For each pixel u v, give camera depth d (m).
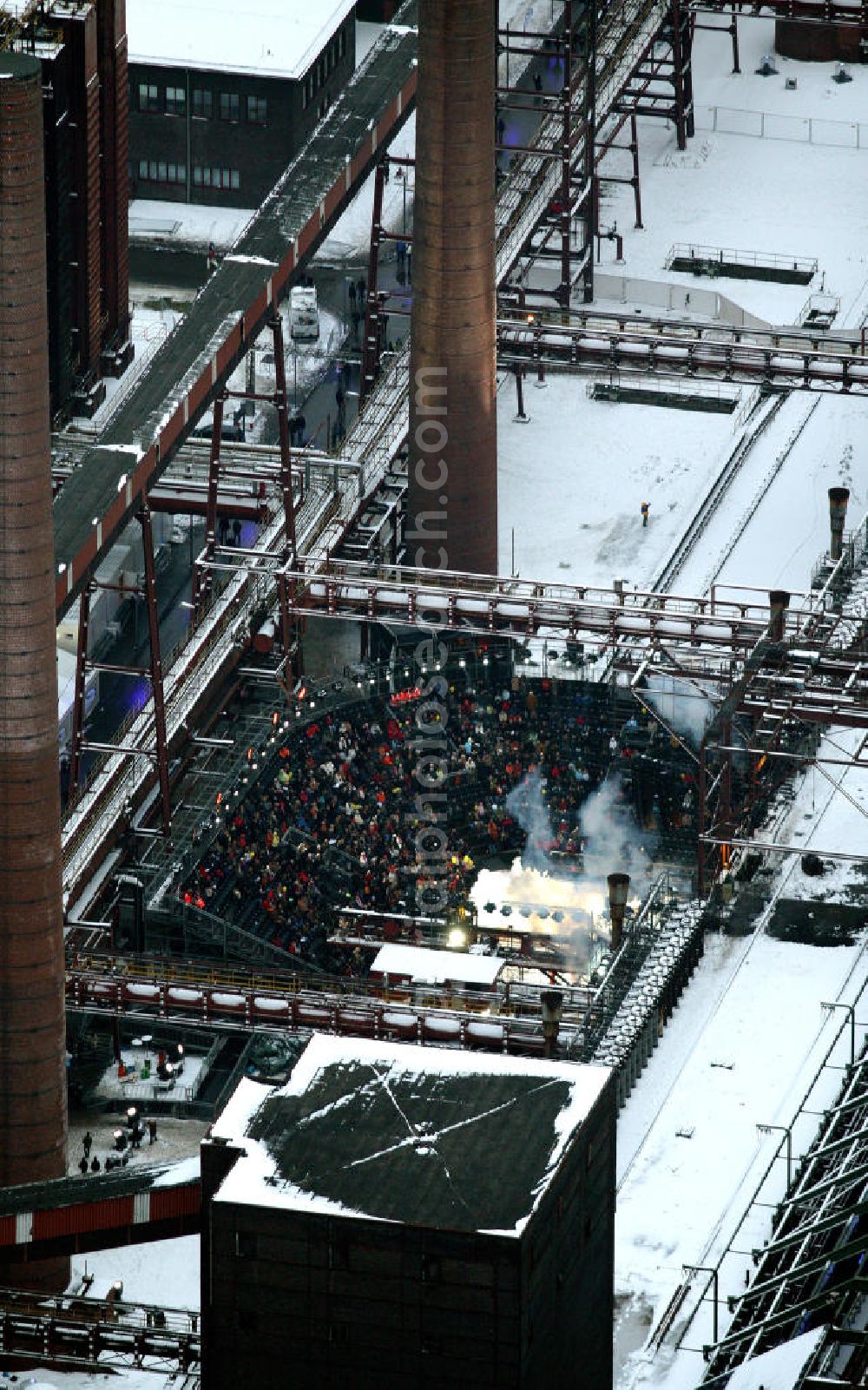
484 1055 176.88
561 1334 173.00
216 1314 168.25
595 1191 175.88
